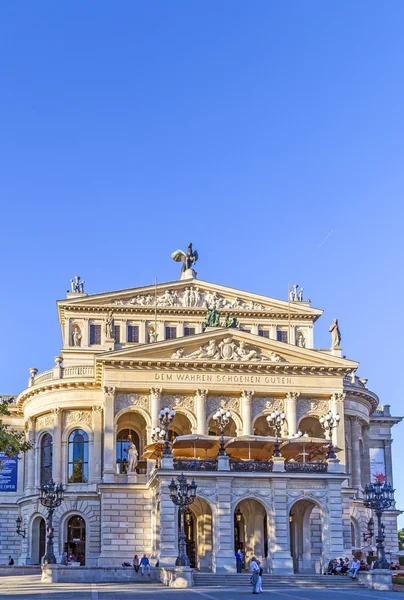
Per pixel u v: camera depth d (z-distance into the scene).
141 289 109.31
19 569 85.19
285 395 91.00
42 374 101.12
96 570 72.31
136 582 71.19
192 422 89.06
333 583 68.00
